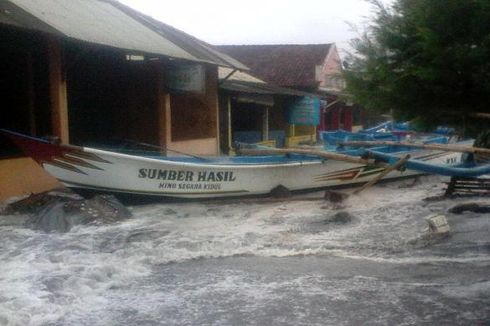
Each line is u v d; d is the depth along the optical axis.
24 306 5.72
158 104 15.63
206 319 5.50
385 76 5.19
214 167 10.84
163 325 5.36
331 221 9.83
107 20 13.97
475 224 9.33
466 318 5.47
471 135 5.66
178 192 10.81
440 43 4.73
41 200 10.13
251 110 23.56
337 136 15.59
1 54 12.09
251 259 7.52
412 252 7.84
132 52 12.12
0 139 11.77
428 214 10.30
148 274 6.86
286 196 11.95
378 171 13.42
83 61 14.80
